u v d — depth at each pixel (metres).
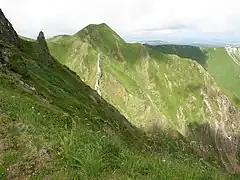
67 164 12.95
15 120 17.66
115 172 12.82
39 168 12.92
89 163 12.72
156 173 13.12
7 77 45.44
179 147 16.12
